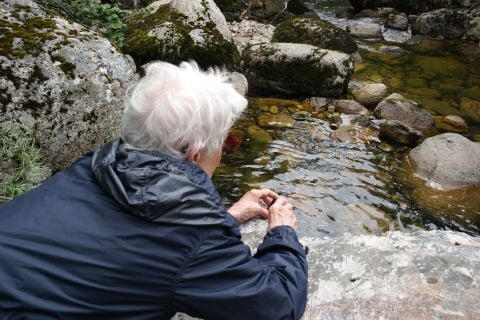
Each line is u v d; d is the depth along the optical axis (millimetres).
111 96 3697
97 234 1186
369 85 6500
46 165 3443
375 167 4699
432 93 6840
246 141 4977
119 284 1172
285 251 1515
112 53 3785
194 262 1206
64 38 3527
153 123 1277
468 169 4496
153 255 1182
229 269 1241
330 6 12320
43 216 1224
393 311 1829
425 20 10000
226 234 1278
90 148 3656
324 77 6215
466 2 11422
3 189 2979
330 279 2002
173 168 1256
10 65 3264
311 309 1865
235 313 1257
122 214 1210
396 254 2098
